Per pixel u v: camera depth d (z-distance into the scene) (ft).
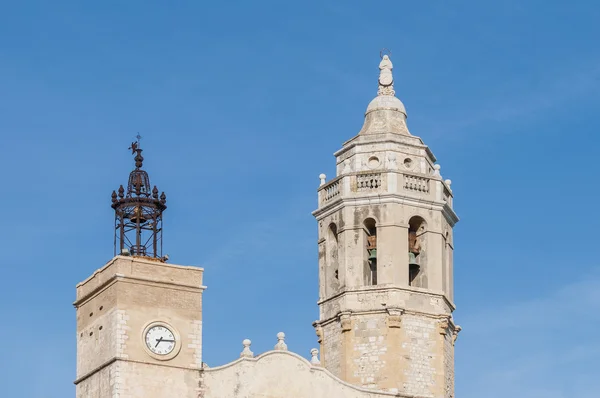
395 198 463.83
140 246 432.25
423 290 460.96
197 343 419.33
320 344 467.52
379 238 462.19
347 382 444.55
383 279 459.32
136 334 412.98
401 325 456.45
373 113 481.46
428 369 456.04
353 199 466.29
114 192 435.12
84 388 420.36
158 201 435.94
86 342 423.64
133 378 409.90
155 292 417.90
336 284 469.16
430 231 467.11
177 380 414.82
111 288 416.67
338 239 468.75
